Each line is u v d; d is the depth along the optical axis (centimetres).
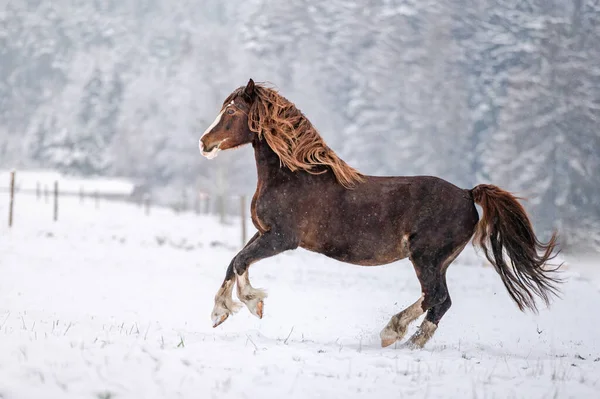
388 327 846
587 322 1323
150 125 8038
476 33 6625
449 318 1293
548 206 4534
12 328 770
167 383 592
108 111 9050
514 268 858
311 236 841
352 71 7631
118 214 3766
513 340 1088
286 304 1338
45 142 9375
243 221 2708
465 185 6159
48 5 13850
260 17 8650
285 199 833
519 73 5150
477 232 871
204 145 864
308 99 7131
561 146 4669
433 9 7075
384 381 652
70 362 608
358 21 7988
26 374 572
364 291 1616
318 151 837
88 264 1850
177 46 12219
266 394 591
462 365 728
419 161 6216
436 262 845
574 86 4847
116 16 14500
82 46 12788
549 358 859
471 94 6431
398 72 6775
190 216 4238
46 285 1410
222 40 8312
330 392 606
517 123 4822
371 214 834
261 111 854
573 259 3073
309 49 7812
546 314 1407
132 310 1173
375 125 6562
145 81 8806
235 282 836
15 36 13050
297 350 747
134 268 1833
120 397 558
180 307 1239
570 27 5003
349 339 962
